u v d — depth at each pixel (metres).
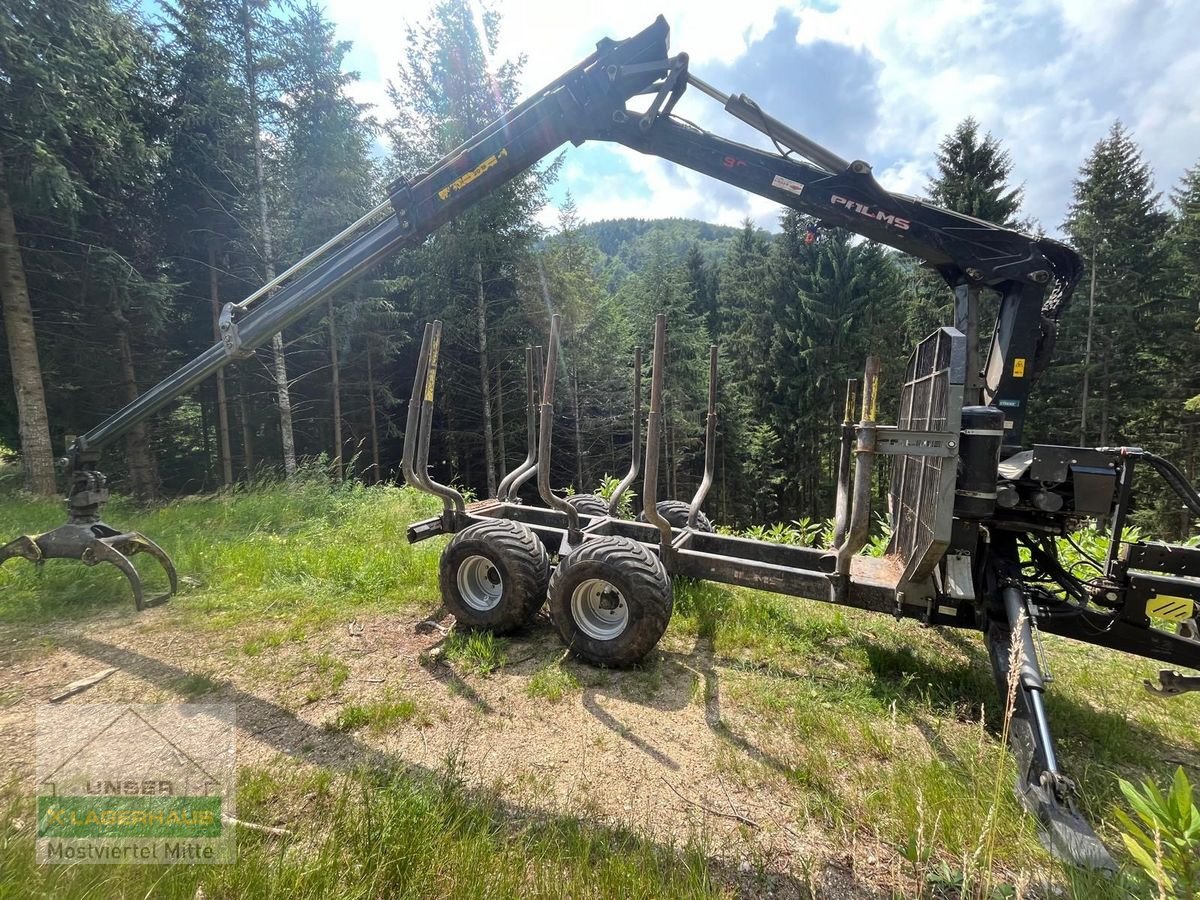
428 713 2.71
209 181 12.65
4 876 1.59
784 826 2.02
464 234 14.58
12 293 9.03
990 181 19.91
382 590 4.30
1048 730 2.14
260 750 2.38
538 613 3.93
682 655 3.38
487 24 15.20
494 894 1.63
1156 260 20.22
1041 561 2.96
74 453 4.04
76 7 8.45
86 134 9.12
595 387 19.41
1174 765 2.46
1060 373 20.39
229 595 4.20
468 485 19.09
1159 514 18.62
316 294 3.82
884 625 3.88
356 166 14.05
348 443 18.12
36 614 3.81
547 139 3.62
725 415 22.45
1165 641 2.61
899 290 22.50
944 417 2.68
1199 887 1.40
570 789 2.19
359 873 1.67
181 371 4.01
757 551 3.92
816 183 3.47
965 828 1.94
